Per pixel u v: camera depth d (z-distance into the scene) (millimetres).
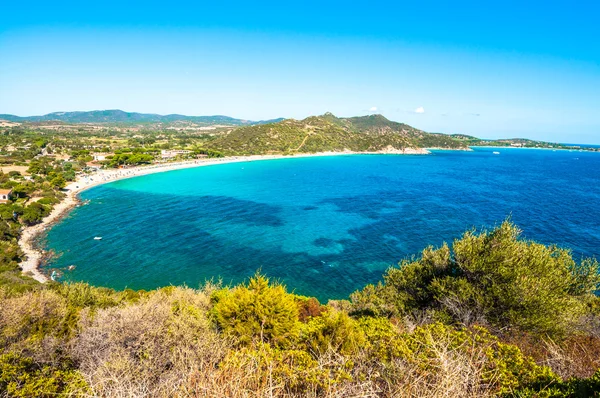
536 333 12258
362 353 7047
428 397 4582
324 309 21812
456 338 7676
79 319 14086
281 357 6176
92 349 10938
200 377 4797
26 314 12719
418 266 18500
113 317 12227
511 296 13180
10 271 37031
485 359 6438
